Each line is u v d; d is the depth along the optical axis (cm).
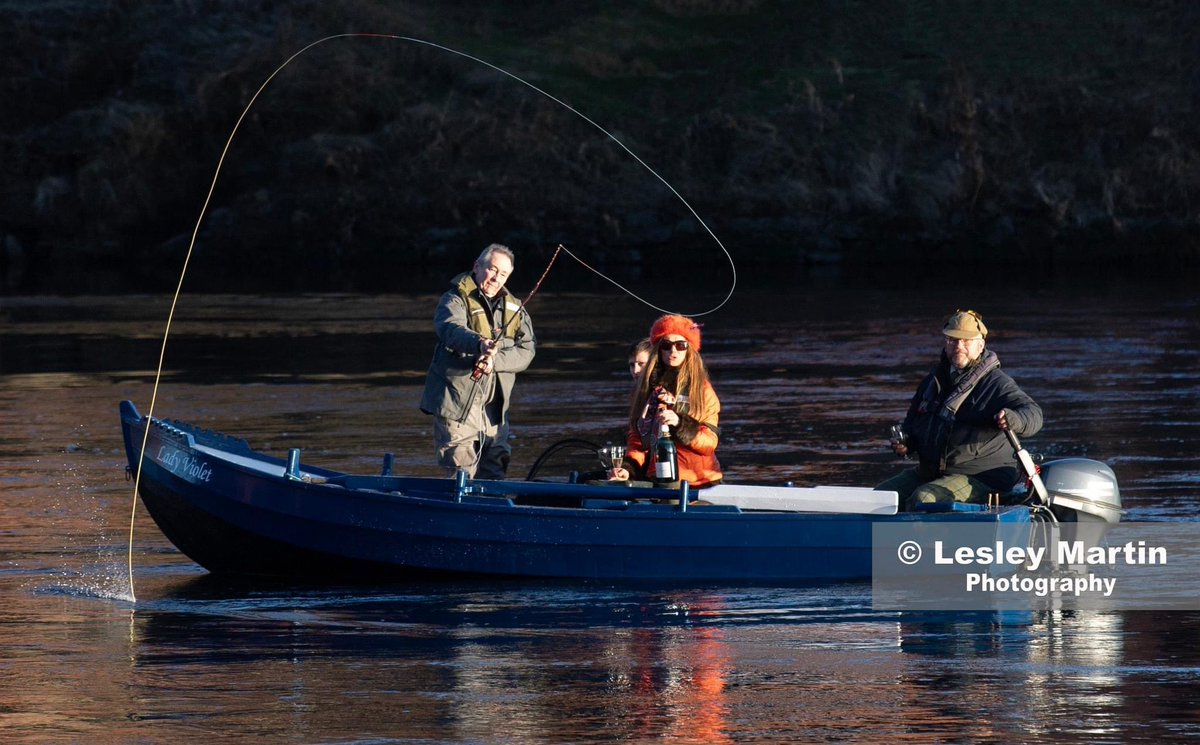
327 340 8500
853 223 14675
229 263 15550
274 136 16488
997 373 3206
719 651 2575
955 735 2155
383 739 2141
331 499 3062
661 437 3180
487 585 3039
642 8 18075
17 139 17025
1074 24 17088
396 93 16525
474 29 17600
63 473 4378
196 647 2614
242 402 5988
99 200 16300
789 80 16262
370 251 15288
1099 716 2230
